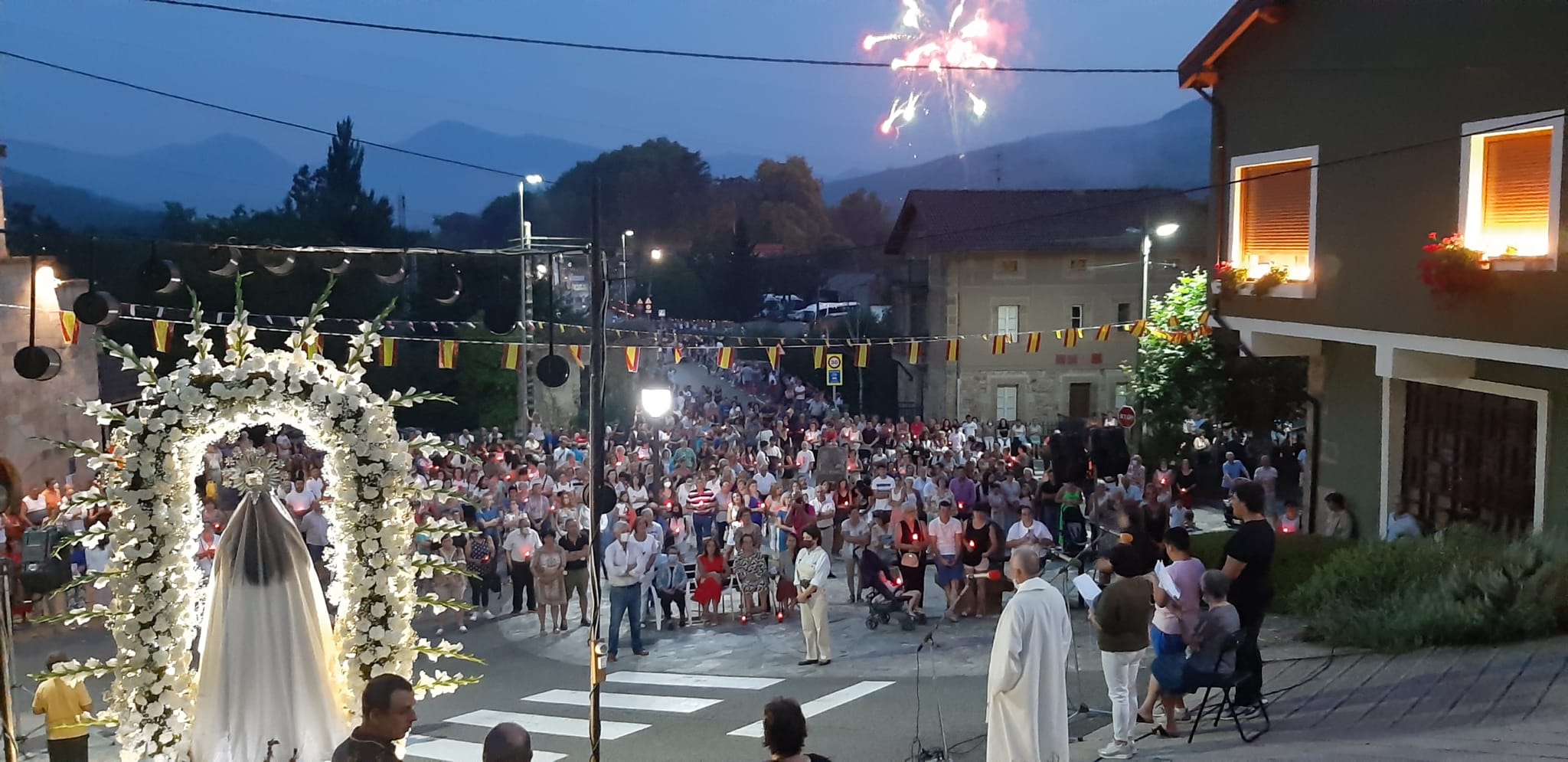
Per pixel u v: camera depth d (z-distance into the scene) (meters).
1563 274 11.79
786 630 16.66
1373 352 16.86
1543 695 9.04
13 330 21.67
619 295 56.50
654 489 22.55
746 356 63.09
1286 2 16.19
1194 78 17.94
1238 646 8.83
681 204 108.38
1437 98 13.56
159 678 7.51
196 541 7.81
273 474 7.78
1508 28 12.53
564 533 18.78
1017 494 20.97
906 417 46.75
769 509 20.05
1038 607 7.84
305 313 35.38
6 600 9.44
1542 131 12.33
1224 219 17.78
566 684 14.22
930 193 44.81
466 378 36.94
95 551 16.83
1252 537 9.25
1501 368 14.28
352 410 7.91
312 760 7.50
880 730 10.98
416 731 12.05
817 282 84.50
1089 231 42.69
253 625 7.50
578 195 106.31
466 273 38.59
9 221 32.97
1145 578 8.94
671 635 16.75
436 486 8.30
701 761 10.45
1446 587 11.43
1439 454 15.75
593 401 9.08
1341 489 17.64
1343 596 12.44
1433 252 13.03
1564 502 13.40
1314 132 15.71
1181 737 9.21
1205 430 25.38
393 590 7.91
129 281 32.56
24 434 21.84
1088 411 42.41
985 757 9.80
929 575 20.28
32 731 11.93
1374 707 9.43
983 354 42.00
